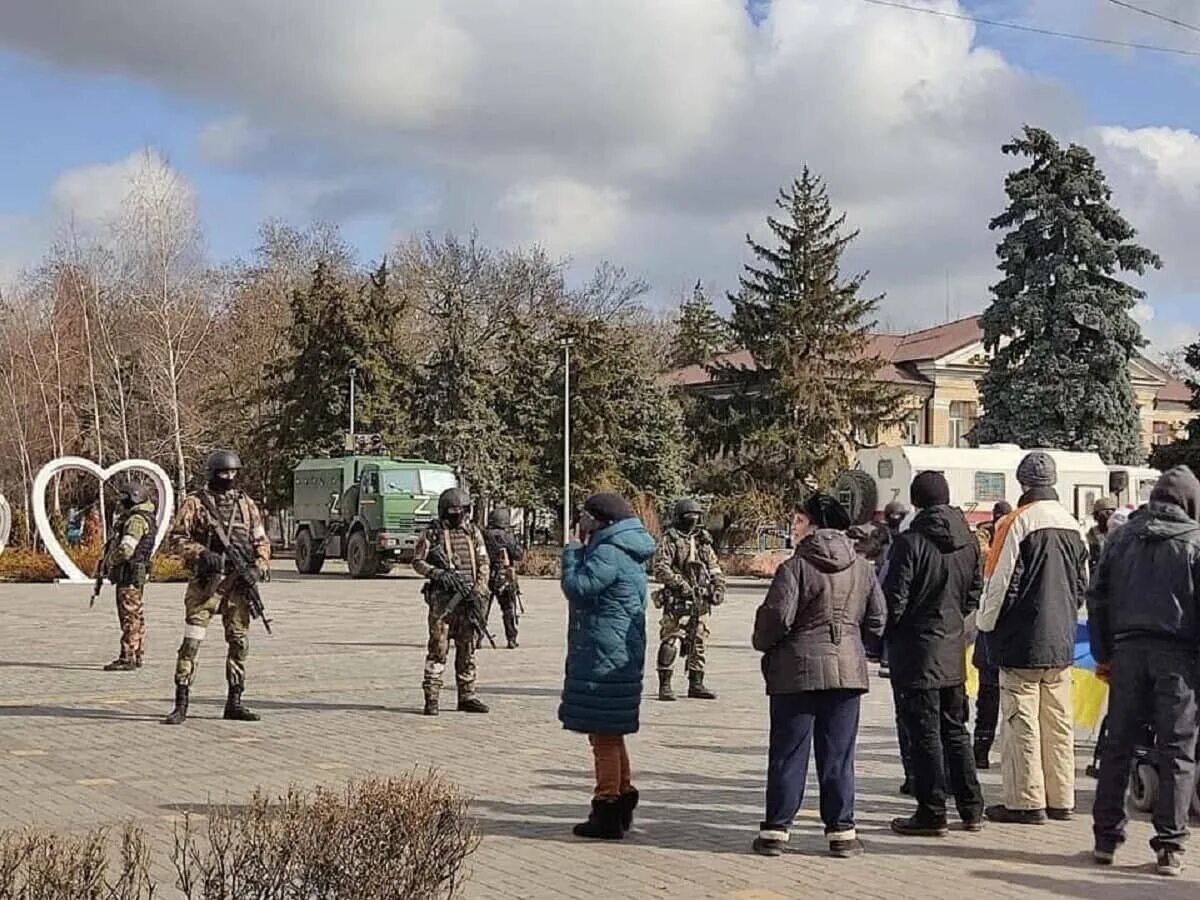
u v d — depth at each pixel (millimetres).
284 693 14461
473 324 69562
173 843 7625
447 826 5152
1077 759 11156
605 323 60375
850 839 7676
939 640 8164
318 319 58281
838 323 51281
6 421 56969
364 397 57375
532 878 7105
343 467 42031
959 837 8227
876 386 51625
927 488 8281
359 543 40031
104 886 4664
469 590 13016
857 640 7684
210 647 19109
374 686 15133
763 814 8828
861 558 7793
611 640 7961
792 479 50219
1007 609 8508
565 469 48094
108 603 28906
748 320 51594
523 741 11484
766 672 7758
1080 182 49469
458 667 13219
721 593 14609
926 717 8219
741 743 11633
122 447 56750
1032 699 8625
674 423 56719
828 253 51219
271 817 5324
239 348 64312
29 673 16016
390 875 4840
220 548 12336
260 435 59719
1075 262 49625
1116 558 7680
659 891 6898
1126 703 7539
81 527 50281
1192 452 41031
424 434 56875
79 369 56875
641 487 55906
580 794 9289
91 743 11156
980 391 51719
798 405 50344
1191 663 7434
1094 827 7633
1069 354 49312
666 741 11695
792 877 7230
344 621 24281
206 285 60688
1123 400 49344
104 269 54719
